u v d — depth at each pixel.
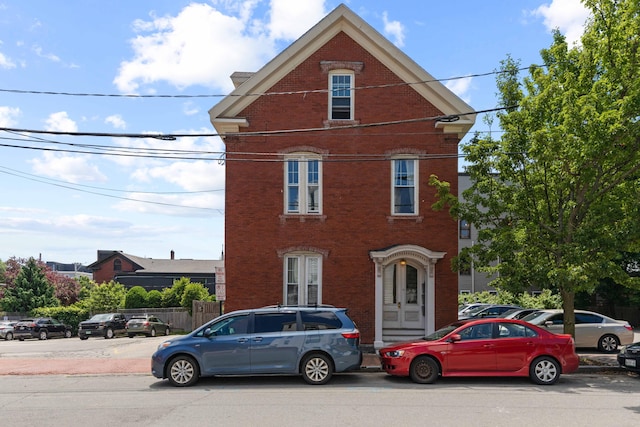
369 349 16.91
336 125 17.48
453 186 17.38
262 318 12.17
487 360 11.90
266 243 17.30
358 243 17.31
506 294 30.75
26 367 15.62
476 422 8.33
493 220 15.50
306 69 17.69
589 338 18.25
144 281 63.50
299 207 17.47
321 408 9.32
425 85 17.45
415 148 17.45
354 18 17.56
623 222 13.76
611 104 13.53
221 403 9.82
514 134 14.75
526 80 15.81
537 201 15.05
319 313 12.30
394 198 17.55
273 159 17.47
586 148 13.02
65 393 11.31
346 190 17.45
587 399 10.19
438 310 17.06
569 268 13.15
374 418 8.57
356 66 17.62
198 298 42.62
